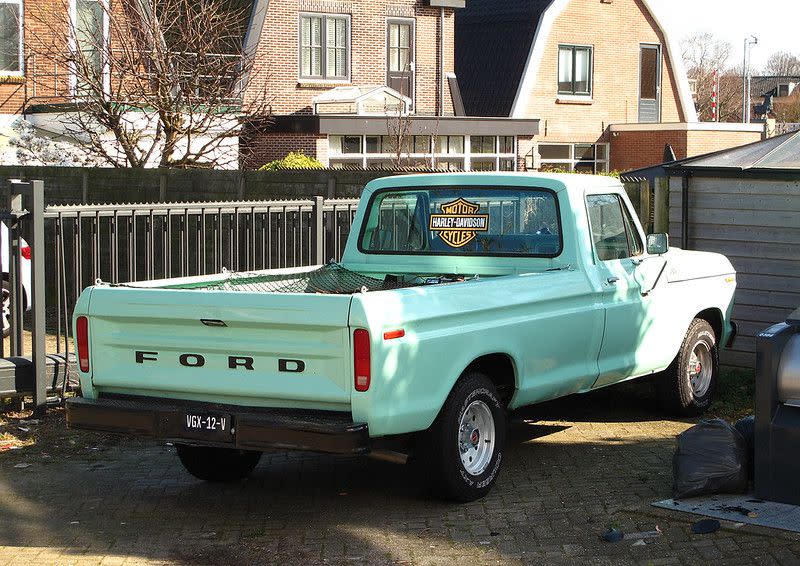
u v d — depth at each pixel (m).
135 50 19.80
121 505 6.70
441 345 6.18
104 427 6.37
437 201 7.95
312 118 27.48
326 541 6.02
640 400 9.48
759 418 6.32
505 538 6.00
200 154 20.08
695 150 36.59
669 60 39.62
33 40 22.20
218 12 24.00
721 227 10.39
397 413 5.93
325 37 30.42
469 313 6.40
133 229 9.39
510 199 7.69
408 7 32.00
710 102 76.38
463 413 6.48
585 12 37.22
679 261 8.54
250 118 21.83
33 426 8.41
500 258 7.71
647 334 8.12
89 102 19.34
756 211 10.16
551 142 36.84
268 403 6.07
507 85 35.84
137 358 6.41
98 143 19.34
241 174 14.55
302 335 5.91
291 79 29.78
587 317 7.42
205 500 6.82
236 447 5.99
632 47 38.59
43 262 8.52
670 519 6.15
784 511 6.16
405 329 5.96
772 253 10.11
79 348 6.55
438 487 6.44
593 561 5.62
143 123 20.84
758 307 10.23
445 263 7.90
